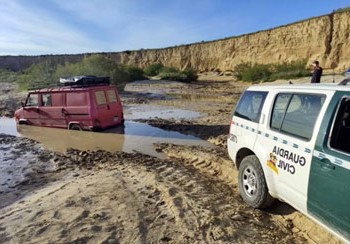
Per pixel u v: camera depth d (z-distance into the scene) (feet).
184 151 31.42
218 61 258.57
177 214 16.58
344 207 10.82
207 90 113.91
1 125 47.57
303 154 12.89
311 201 12.44
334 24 161.79
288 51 190.19
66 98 41.60
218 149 32.40
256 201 16.83
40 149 33.53
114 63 132.87
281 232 15.21
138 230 15.03
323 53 162.61
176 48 299.99
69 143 35.88
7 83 146.72
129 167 26.12
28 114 45.55
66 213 16.84
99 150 32.83
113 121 43.37
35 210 17.40
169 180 22.40
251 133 17.22
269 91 16.60
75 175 24.89
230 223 15.81
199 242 14.07
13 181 23.95
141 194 19.47
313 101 13.29
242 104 19.04
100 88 41.57
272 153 15.19
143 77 167.63
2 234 14.89
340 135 11.74
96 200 18.48
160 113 58.18
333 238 14.06
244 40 231.91
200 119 50.39
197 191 20.25
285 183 14.17
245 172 17.80
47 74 112.68
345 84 12.73
